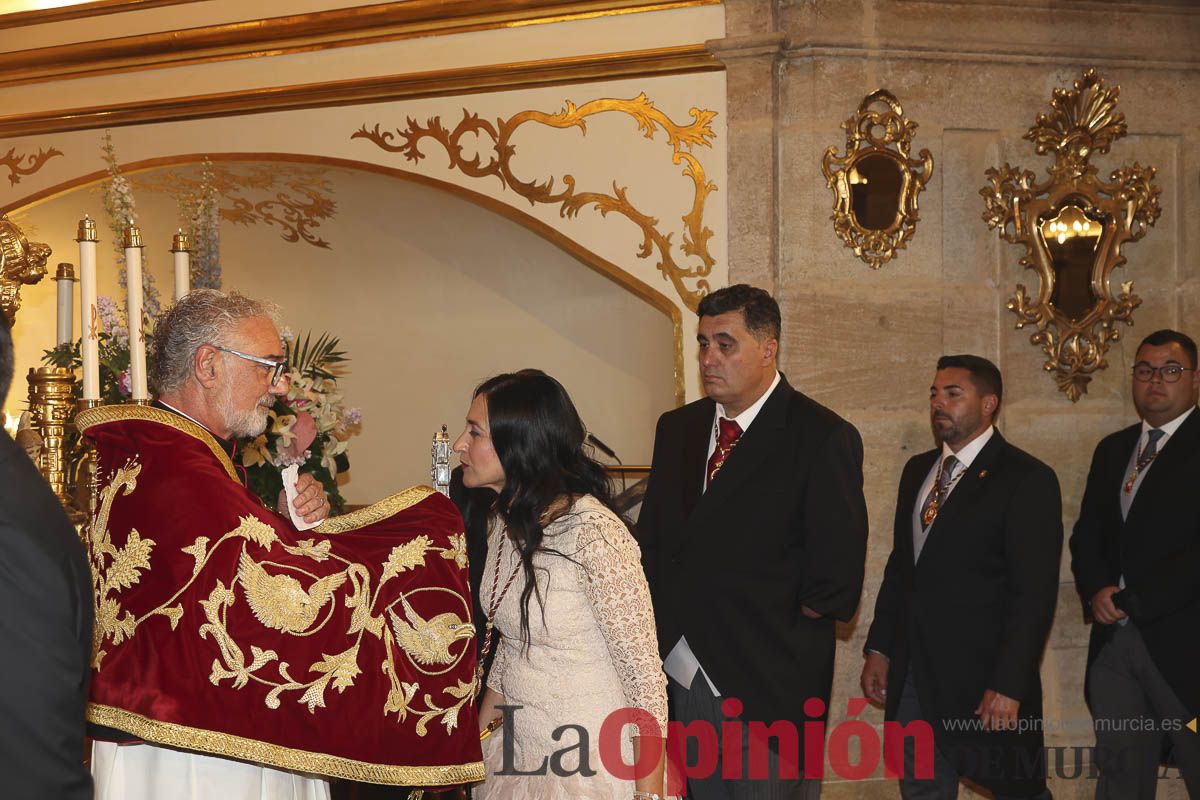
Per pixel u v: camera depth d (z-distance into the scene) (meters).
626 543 2.04
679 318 3.99
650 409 4.68
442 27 4.16
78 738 1.32
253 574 1.78
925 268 3.98
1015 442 4.06
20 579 1.28
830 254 3.93
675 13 3.97
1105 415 4.10
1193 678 3.27
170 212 4.93
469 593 2.05
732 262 3.92
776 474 2.80
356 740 1.84
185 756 1.81
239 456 2.54
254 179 4.59
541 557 2.04
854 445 2.82
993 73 4.01
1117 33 4.04
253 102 4.38
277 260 5.11
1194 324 4.12
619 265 4.05
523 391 2.08
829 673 2.80
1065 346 4.05
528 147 4.12
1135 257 4.11
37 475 1.39
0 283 2.64
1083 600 3.63
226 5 4.43
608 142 4.05
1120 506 3.55
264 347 1.93
